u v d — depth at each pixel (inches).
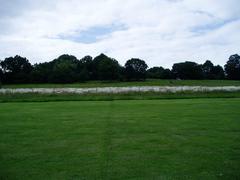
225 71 4298.7
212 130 449.1
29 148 357.4
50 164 296.0
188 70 4421.8
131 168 281.1
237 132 434.3
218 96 1094.4
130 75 4333.2
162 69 4963.1
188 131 443.5
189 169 276.8
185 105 794.8
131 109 718.5
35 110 722.8
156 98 1052.5
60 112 676.1
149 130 454.3
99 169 279.4
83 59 4852.4
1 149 354.3
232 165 287.1
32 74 3885.3
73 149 350.3
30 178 259.6
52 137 413.7
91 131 451.2
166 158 310.8
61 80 3814.0
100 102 930.7
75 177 260.4
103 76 4047.7
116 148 352.2
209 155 320.2
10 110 727.1
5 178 260.4
